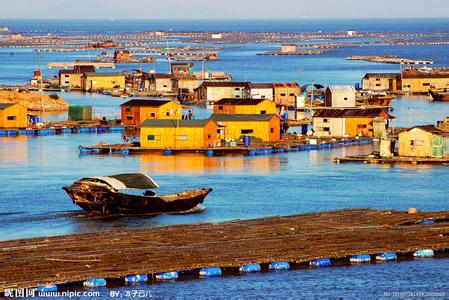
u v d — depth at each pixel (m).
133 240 147.75
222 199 190.12
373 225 159.25
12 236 157.25
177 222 168.00
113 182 176.88
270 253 140.75
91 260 136.50
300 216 166.75
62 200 189.12
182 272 134.38
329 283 132.00
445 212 170.00
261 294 127.25
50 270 131.75
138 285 130.12
